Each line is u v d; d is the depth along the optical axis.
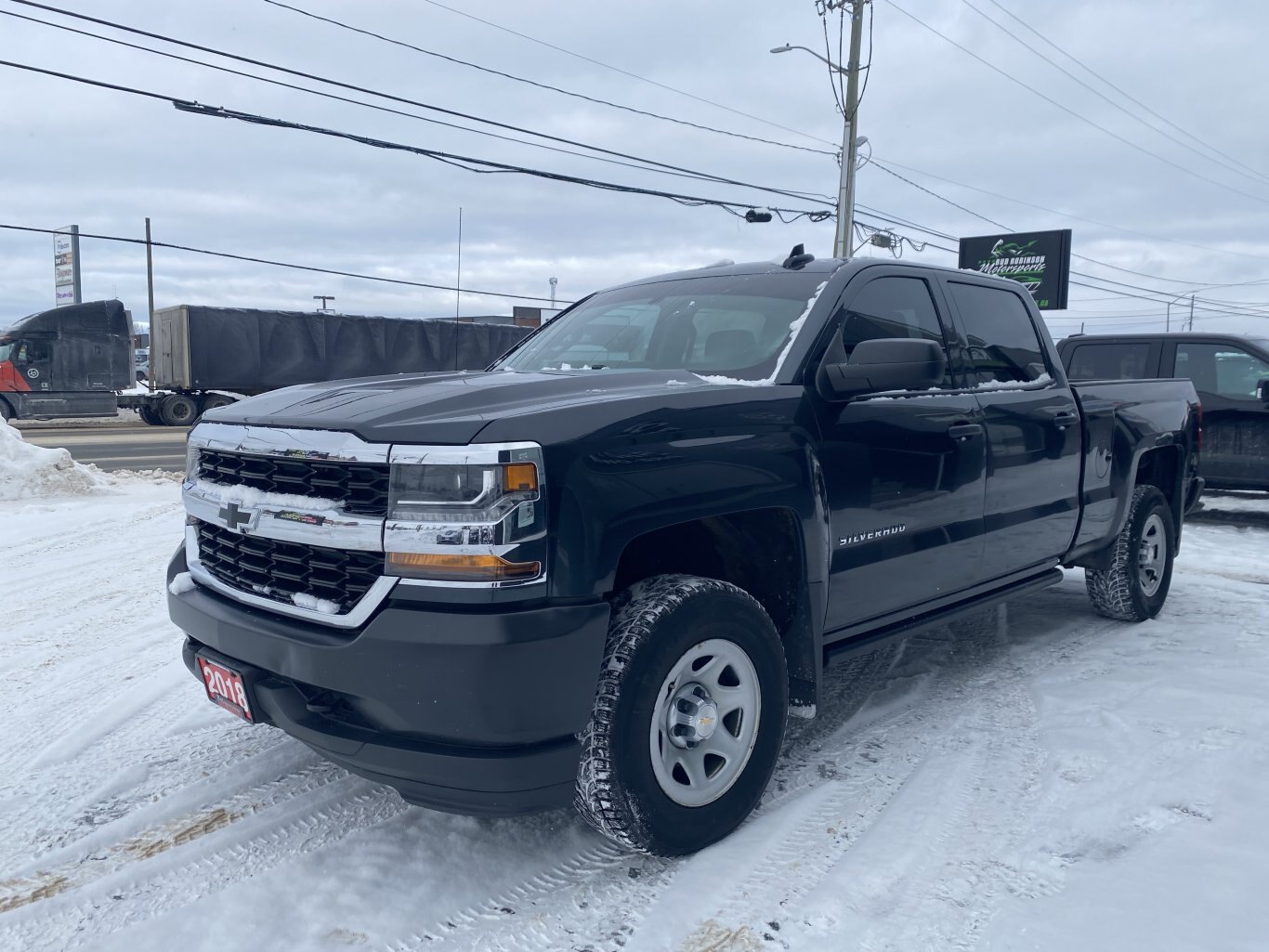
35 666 4.69
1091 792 3.25
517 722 2.42
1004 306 4.69
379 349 28.23
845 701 4.25
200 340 25.61
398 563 2.45
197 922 2.55
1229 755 3.54
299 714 2.63
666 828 2.72
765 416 3.07
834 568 3.34
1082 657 4.91
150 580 6.62
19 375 24.55
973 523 4.05
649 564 3.11
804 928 2.48
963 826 3.03
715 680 2.88
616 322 4.14
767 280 3.88
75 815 3.15
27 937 2.49
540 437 2.48
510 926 2.54
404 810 3.19
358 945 2.46
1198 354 9.84
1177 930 2.43
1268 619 5.70
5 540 8.16
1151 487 5.68
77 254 50.09
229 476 3.02
